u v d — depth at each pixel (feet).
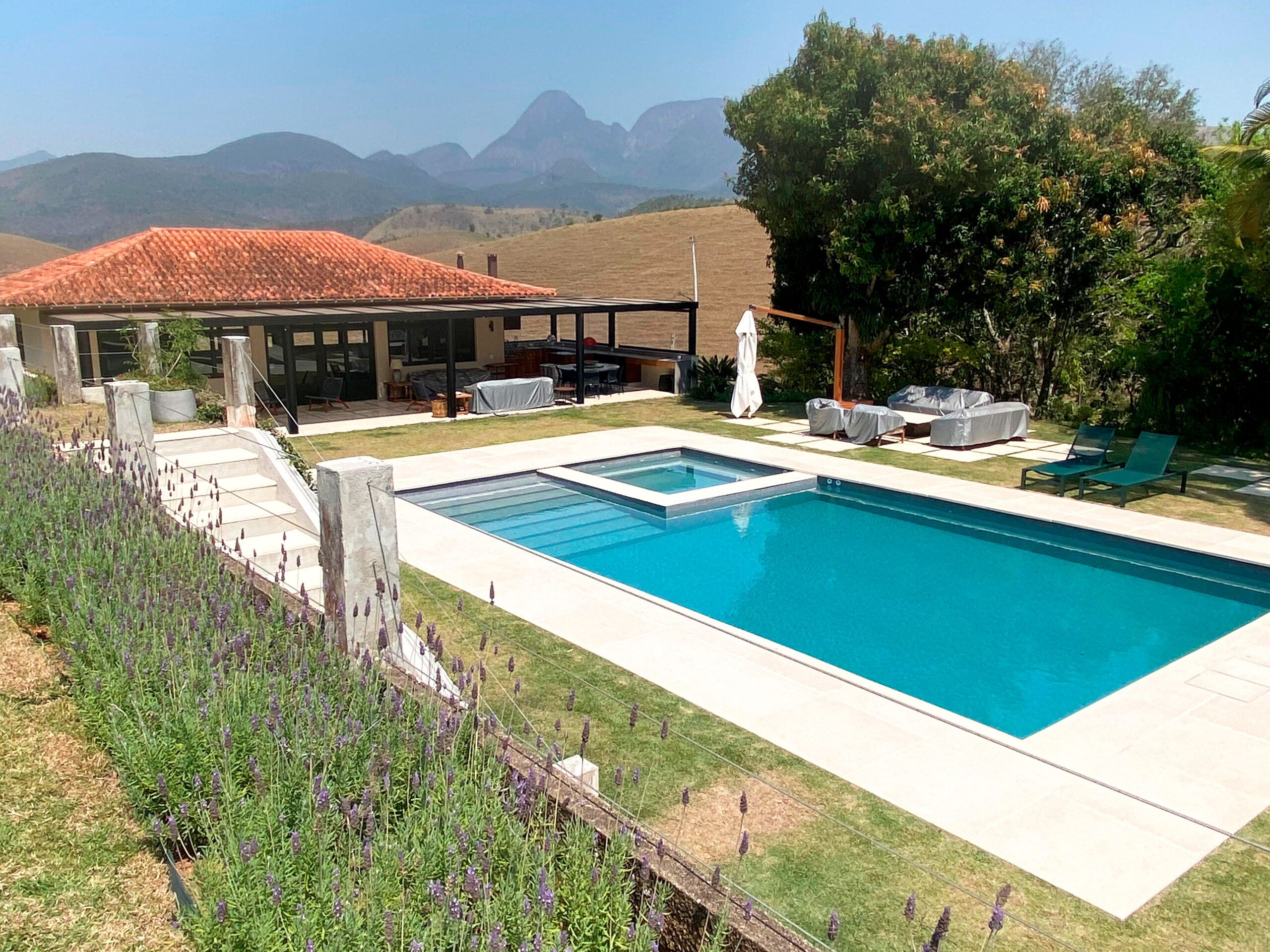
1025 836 17.54
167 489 33.32
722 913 11.90
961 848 17.08
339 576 19.11
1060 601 33.55
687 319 156.15
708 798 18.56
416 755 15.07
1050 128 65.62
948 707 24.84
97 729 16.08
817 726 21.91
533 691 23.41
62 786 15.15
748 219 237.66
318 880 11.99
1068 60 146.30
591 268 210.79
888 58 65.46
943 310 67.87
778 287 78.48
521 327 160.25
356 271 81.76
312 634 19.03
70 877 13.12
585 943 11.91
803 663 25.67
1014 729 23.48
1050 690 25.95
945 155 61.05
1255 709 23.27
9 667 18.61
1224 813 18.45
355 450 57.06
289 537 33.09
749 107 69.56
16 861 13.30
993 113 62.85
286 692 16.22
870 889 15.80
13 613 21.01
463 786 13.99
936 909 15.29
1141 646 29.30
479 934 11.25
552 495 49.06
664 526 44.04
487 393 71.36
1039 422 67.46
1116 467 46.78
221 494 34.73
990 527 43.09
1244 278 52.70
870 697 23.63
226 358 44.47
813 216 68.28
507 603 30.17
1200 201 64.39
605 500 48.08
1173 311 57.31
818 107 63.98
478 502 47.47
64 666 18.65
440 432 63.46
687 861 14.48
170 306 66.80
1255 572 34.32
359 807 12.76
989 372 73.36
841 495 49.37
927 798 18.84
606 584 32.19
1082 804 18.70
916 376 77.25
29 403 43.11
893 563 38.27
